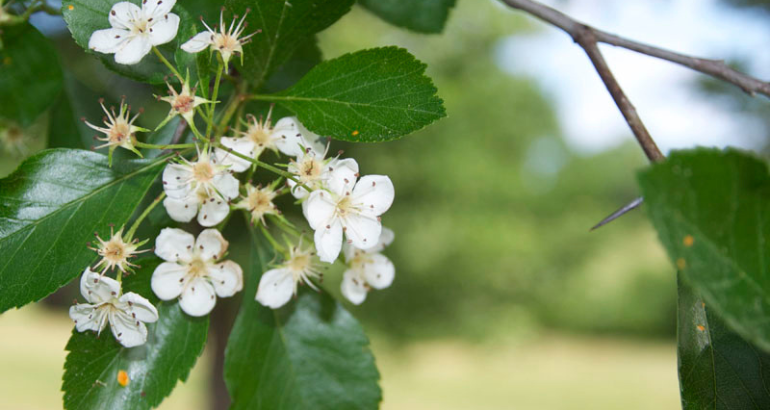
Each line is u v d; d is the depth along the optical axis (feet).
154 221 1.04
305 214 0.95
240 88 0.99
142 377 0.96
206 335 0.97
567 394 6.14
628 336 9.41
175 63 0.98
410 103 0.95
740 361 0.95
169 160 0.96
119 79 1.77
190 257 0.96
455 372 6.58
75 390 0.95
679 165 0.78
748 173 0.78
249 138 0.97
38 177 0.95
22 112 1.10
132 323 0.94
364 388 1.03
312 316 1.03
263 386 1.02
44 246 0.94
